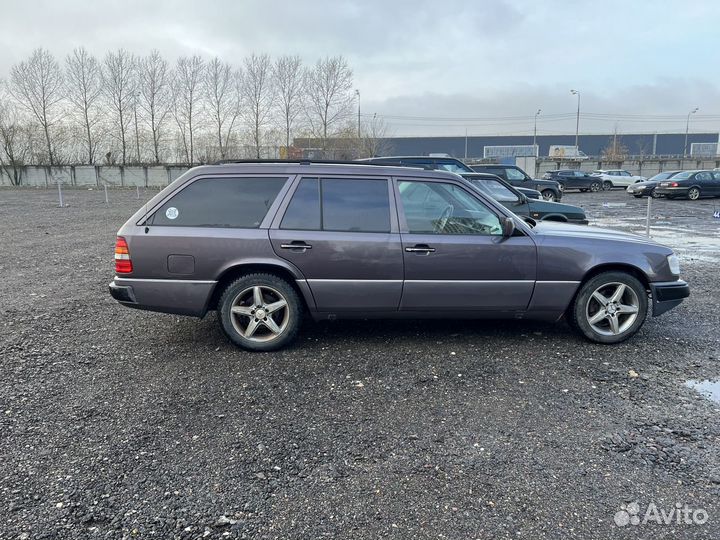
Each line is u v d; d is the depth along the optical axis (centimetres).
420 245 455
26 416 344
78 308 613
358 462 294
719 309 620
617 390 389
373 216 462
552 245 469
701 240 1236
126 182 4828
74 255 998
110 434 322
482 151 9294
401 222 462
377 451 305
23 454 298
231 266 448
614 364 440
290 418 344
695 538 235
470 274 462
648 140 8800
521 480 278
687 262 949
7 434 320
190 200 457
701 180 2706
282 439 318
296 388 389
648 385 398
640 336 514
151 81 5075
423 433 325
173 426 332
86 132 5041
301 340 496
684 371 426
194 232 447
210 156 5306
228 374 416
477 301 469
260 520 246
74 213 1934
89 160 5088
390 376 411
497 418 345
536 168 5441
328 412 352
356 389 388
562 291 474
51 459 294
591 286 479
